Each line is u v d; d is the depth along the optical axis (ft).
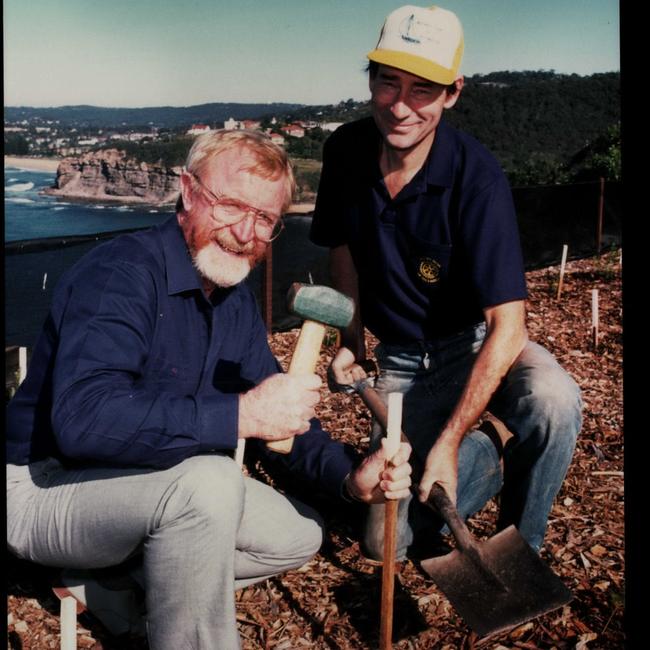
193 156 7.17
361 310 11.00
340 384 10.90
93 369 6.65
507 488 9.17
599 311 24.43
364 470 7.96
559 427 8.51
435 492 8.16
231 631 6.73
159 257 7.27
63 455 7.25
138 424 6.51
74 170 328.49
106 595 7.59
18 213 208.74
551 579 7.28
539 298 26.99
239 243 7.21
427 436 10.50
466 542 7.71
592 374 17.62
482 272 8.98
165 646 6.79
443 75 8.68
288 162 7.34
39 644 7.79
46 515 7.08
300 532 8.05
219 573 6.61
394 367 10.70
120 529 6.77
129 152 308.60
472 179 9.12
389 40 8.89
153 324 7.21
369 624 8.27
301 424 6.93
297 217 22.11
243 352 8.33
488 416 13.26
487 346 8.76
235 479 6.74
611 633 7.98
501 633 8.05
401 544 9.35
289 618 8.39
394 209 9.66
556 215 34.37
